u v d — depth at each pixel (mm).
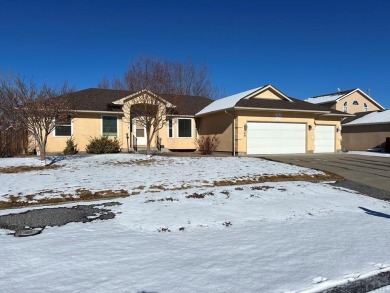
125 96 22875
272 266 4453
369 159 19812
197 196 8914
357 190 10953
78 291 3713
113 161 16969
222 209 7688
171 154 21641
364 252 5031
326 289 3828
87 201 8875
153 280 3994
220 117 23375
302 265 4492
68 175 12750
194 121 26156
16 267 4410
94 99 23391
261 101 22703
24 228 6324
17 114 15547
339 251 5066
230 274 4180
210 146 23281
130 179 11867
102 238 5699
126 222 6715
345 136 33781
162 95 20328
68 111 16766
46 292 3686
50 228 6320
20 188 10203
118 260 4660
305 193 9758
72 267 4406
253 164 16250
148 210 7531
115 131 22906
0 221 6797
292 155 21812
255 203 8359
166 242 5523
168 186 10711
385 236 5891
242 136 21438
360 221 7008
